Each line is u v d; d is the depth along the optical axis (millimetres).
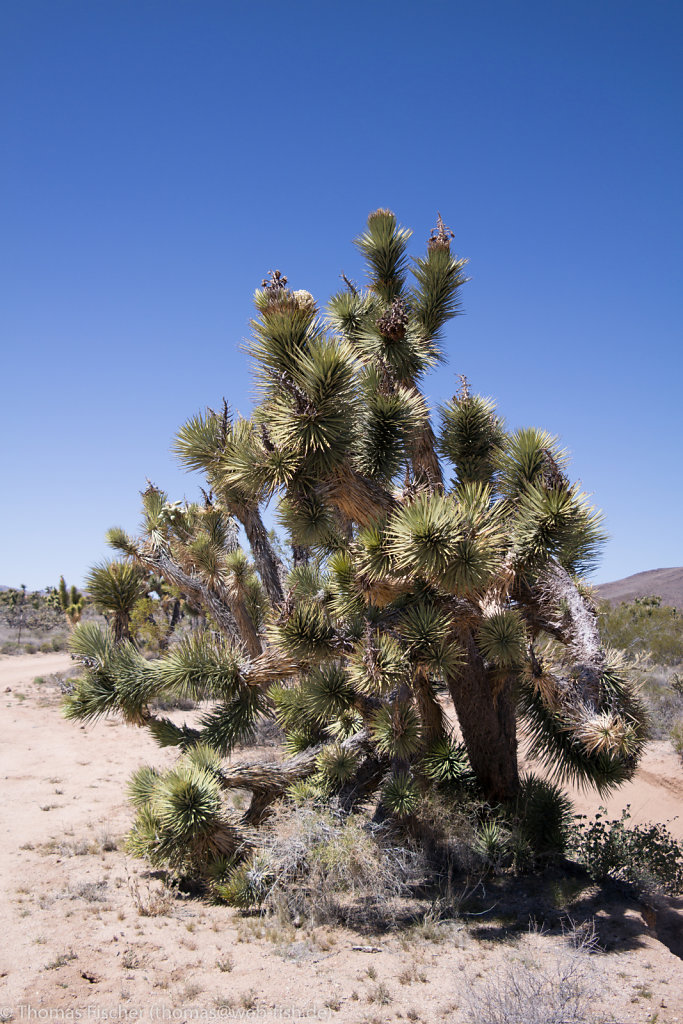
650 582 75875
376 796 7590
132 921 5355
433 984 4328
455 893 5980
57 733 13828
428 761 6965
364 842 5785
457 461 6785
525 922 5434
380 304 6973
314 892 5578
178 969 4539
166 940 5020
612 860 6363
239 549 8305
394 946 4977
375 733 6207
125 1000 4059
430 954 4820
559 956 4734
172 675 6738
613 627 19531
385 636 5535
